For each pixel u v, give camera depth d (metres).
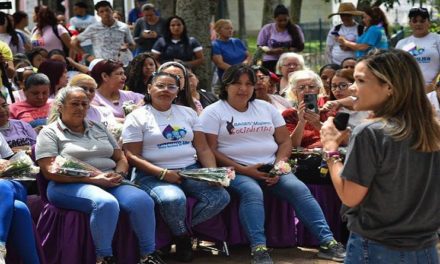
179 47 9.55
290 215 5.90
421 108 3.06
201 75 9.77
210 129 5.75
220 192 5.44
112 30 10.11
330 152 3.24
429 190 3.07
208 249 5.88
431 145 3.02
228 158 5.75
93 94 6.28
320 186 5.96
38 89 6.52
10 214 4.70
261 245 5.36
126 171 5.43
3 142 5.46
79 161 5.14
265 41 10.48
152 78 5.68
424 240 3.09
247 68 5.81
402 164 3.03
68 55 10.34
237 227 5.70
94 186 5.07
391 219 3.08
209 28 9.98
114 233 5.19
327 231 5.57
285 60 7.90
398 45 9.09
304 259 5.60
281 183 5.69
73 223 5.10
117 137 5.99
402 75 3.06
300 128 6.08
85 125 5.38
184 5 9.88
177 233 5.35
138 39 10.45
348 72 6.32
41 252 4.97
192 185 5.50
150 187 5.39
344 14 10.27
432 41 8.78
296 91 6.44
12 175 4.99
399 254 3.08
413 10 8.80
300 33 10.48
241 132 5.77
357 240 3.18
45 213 5.24
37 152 5.21
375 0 13.66
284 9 10.35
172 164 5.57
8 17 9.84
